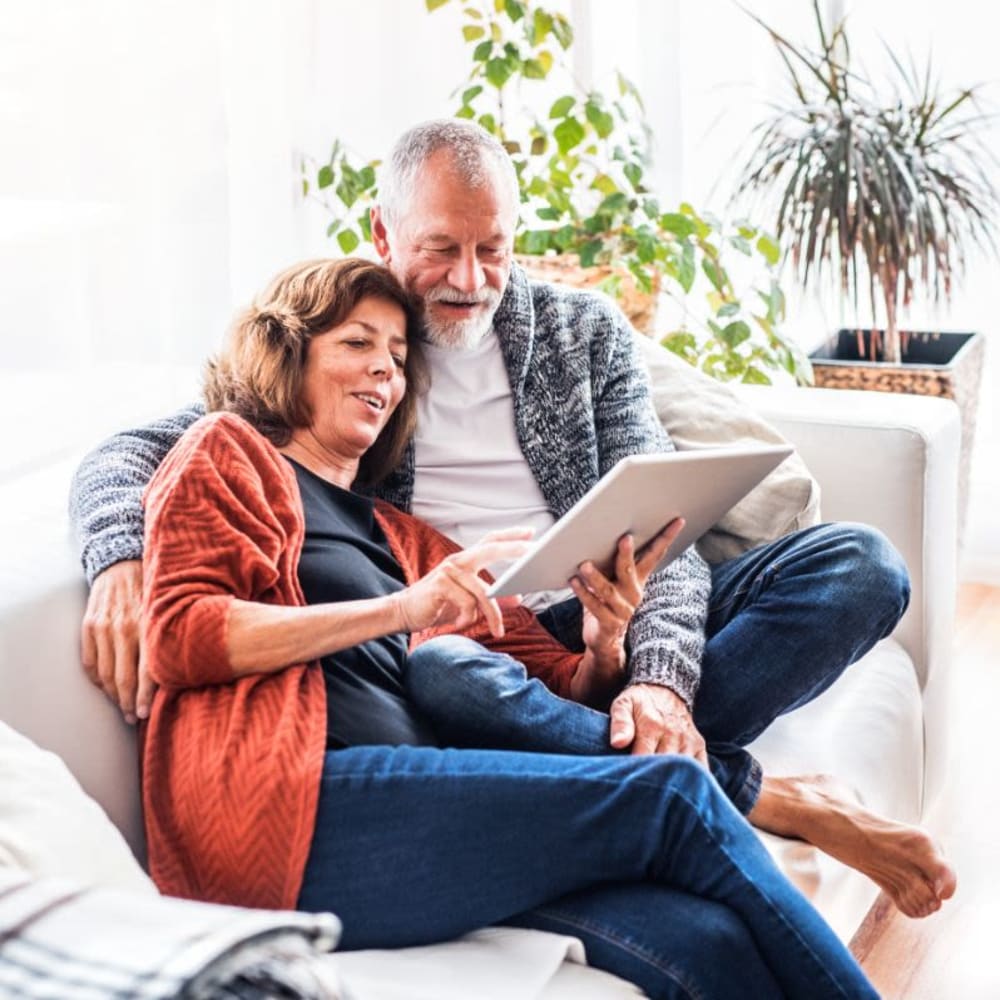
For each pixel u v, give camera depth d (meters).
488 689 1.78
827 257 3.37
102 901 1.11
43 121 2.23
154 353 2.45
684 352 3.11
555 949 1.52
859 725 2.19
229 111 2.58
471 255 2.08
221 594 1.68
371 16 2.93
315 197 2.88
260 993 1.04
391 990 1.46
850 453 2.47
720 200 3.78
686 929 1.51
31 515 1.89
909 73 3.66
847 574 2.02
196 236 2.51
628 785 1.56
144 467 1.88
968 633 3.39
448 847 1.56
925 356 3.61
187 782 1.60
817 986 1.51
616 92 3.55
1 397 2.23
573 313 2.26
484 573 2.07
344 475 2.02
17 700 1.62
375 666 1.80
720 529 2.30
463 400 2.19
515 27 3.29
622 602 1.86
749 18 3.69
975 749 2.85
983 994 2.14
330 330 1.95
